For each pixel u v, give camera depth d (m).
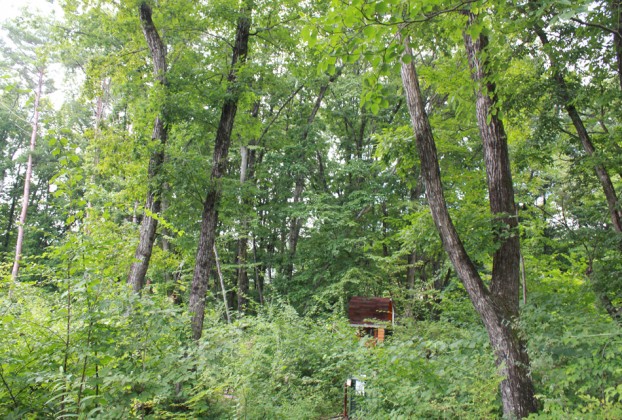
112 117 19.42
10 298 3.75
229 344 5.22
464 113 7.25
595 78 7.10
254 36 11.09
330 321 10.69
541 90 7.78
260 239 23.22
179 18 10.18
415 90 6.33
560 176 12.34
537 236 8.77
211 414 5.40
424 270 17.73
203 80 9.53
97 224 4.48
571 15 3.02
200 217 10.02
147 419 3.99
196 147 16.44
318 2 9.98
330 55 3.74
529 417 4.37
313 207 17.20
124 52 11.11
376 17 3.62
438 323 8.39
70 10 10.71
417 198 17.50
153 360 4.04
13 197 30.34
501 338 5.19
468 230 5.85
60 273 3.66
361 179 20.47
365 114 19.20
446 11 3.72
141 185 9.48
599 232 7.54
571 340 4.30
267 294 20.73
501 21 5.22
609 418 3.53
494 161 6.01
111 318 3.86
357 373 6.54
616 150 7.93
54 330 3.74
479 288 5.46
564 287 7.98
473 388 4.79
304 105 20.12
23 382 3.47
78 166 3.76
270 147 19.20
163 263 12.27
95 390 3.68
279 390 6.93
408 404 5.23
